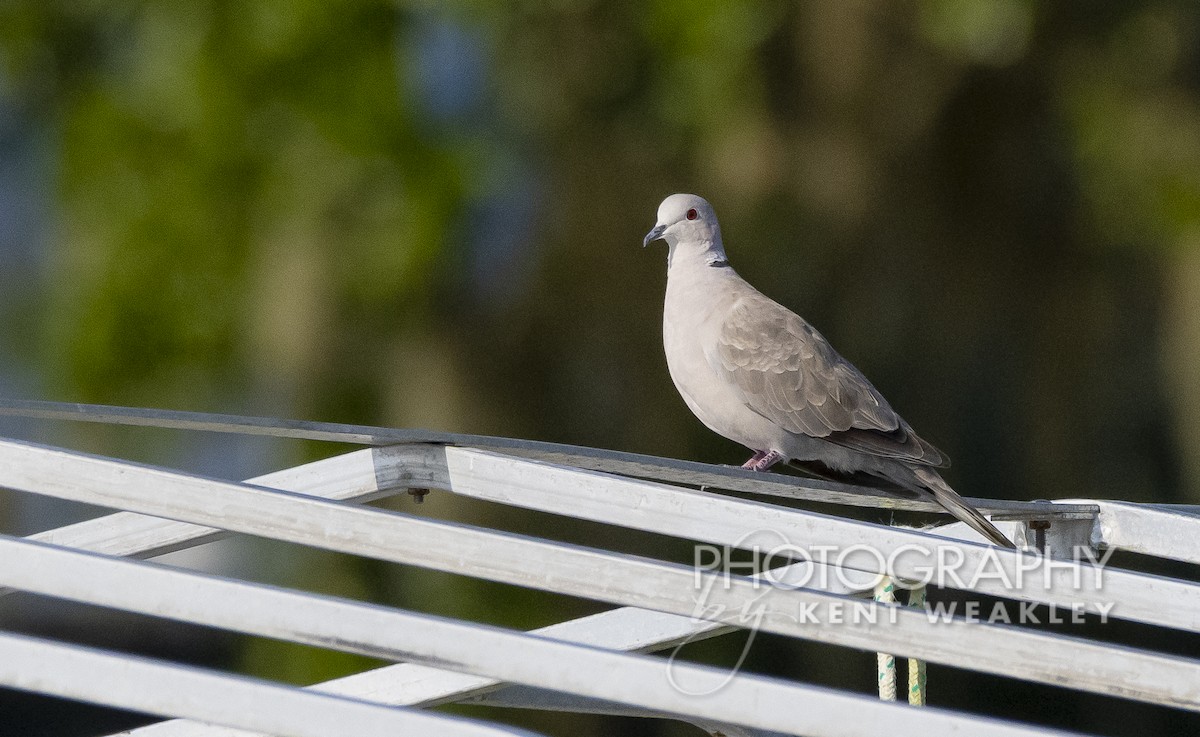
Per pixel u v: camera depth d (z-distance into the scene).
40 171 17.38
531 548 4.68
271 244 15.11
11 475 4.75
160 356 15.47
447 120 15.82
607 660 4.46
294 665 15.75
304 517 4.72
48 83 16.19
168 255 15.27
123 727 17.55
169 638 18.67
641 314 16.03
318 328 15.12
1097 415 17.77
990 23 15.16
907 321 17.05
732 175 15.41
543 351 16.41
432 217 15.20
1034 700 17.00
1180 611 5.00
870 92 15.48
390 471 5.26
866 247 16.08
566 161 15.92
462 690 5.95
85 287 15.46
